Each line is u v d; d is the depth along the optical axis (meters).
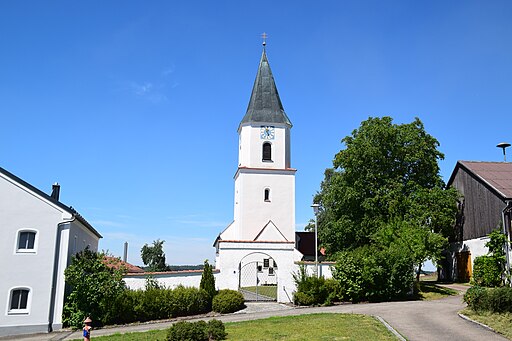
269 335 16.61
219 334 16.36
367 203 37.50
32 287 24.38
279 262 29.89
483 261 31.94
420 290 30.78
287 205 45.72
